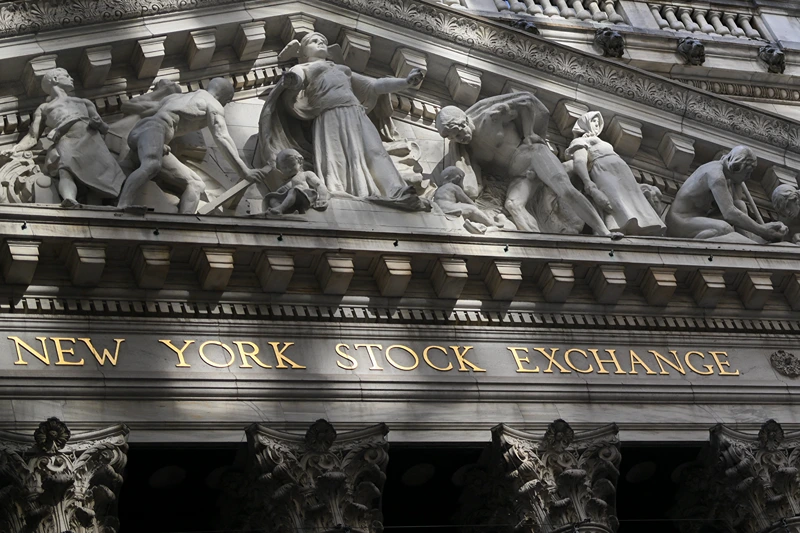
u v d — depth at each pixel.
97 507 20.83
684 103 28.05
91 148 23.62
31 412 21.38
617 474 23.34
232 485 22.38
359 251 23.70
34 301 22.23
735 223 27.05
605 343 25.19
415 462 23.38
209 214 23.86
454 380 23.75
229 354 22.89
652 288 25.48
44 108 23.95
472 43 27.19
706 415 24.88
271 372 22.91
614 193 26.33
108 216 22.52
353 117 25.58
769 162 28.34
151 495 22.61
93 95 24.91
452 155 26.36
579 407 24.28
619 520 25.00
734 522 24.12
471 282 24.70
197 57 25.67
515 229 25.58
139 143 23.92
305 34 26.58
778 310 26.53
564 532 22.48
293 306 23.56
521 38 27.50
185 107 24.58
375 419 23.05
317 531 21.50
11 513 20.36
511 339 24.64
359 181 24.94
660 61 33.47
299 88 25.45
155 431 21.81
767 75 34.28
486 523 23.53
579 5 33.88
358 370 23.45
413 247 24.03
